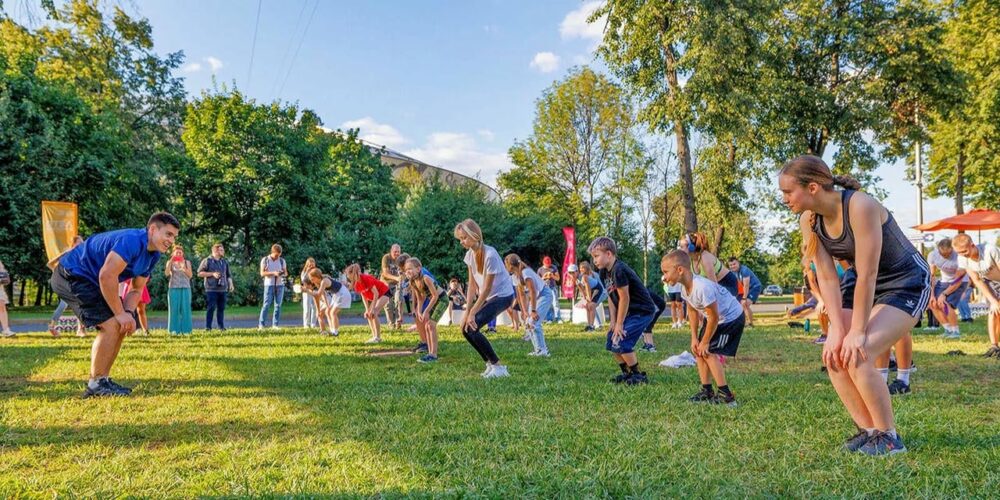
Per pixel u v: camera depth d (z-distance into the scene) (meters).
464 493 2.63
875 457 3.07
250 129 31.59
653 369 6.58
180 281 11.67
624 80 20.73
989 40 21.89
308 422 4.01
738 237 34.91
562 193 39.00
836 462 3.01
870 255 3.05
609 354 8.05
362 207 39.00
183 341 10.01
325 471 2.96
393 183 44.53
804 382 5.54
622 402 4.65
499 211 34.97
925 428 3.60
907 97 21.48
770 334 11.15
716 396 4.67
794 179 3.16
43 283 24.17
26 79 22.27
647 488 2.66
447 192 32.72
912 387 5.23
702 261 6.69
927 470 2.83
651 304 5.80
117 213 26.98
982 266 7.64
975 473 2.83
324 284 11.23
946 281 9.76
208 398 4.84
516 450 3.29
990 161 23.77
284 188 31.72
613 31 20.08
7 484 2.73
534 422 3.97
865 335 3.12
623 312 5.57
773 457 3.14
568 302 30.23
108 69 27.16
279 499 2.55
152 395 4.99
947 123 23.45
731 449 3.30
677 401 4.68
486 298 6.07
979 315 15.88
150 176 28.06
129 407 4.49
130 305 5.27
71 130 23.33
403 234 31.47
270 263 13.43
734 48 17.94
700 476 2.85
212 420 4.07
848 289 5.50
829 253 3.32
